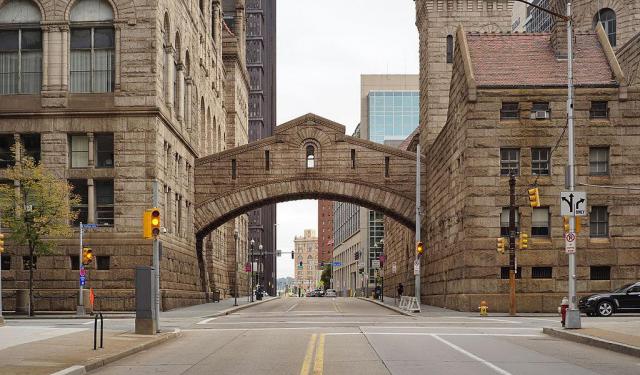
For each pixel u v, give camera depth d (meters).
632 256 43.78
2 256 48.19
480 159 44.41
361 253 128.38
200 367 17.11
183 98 58.47
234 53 92.44
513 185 41.00
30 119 49.25
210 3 74.88
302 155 62.50
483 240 44.00
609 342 20.80
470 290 43.88
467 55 46.00
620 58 51.62
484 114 44.56
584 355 19.25
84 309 43.44
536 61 46.94
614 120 44.44
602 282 43.78
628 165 44.22
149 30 49.06
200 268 66.31
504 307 43.53
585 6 57.72
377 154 62.66
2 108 49.19
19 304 44.84
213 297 71.81
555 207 44.12
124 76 48.97
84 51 49.84
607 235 44.28
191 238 60.84
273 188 62.31
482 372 15.64
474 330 28.70
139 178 48.53
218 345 22.84
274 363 17.66
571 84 28.47
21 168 45.75
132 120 48.81
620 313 40.06
